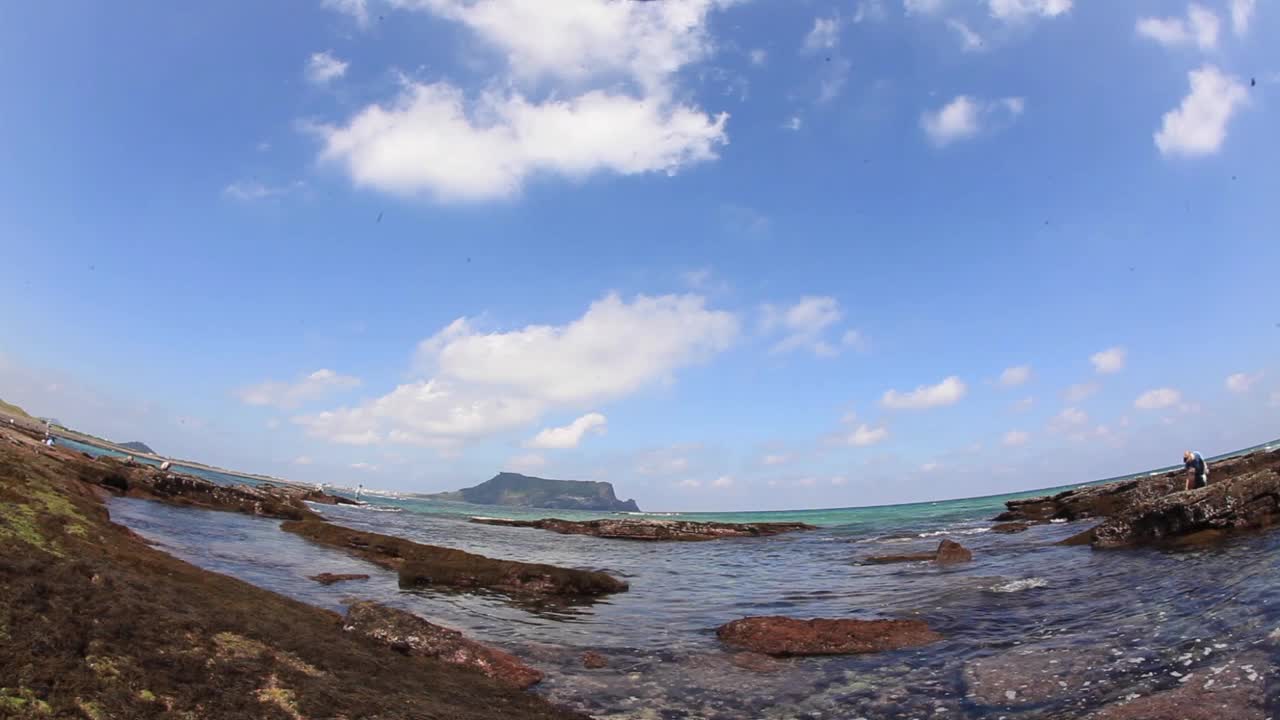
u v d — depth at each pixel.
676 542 50.50
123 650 6.05
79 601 6.62
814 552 37.09
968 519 60.66
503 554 35.06
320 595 15.54
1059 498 43.75
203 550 18.72
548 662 12.10
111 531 12.23
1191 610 11.66
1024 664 10.28
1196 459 24.56
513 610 17.25
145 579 8.74
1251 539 18.17
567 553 37.59
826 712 9.41
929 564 25.80
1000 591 17.12
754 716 9.40
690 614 17.36
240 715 5.67
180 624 7.13
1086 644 10.81
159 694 5.57
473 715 7.68
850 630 13.46
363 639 10.97
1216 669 8.51
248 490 39.66
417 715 6.91
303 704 6.26
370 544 26.70
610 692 10.45
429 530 48.69
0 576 6.46
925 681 10.27
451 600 17.77
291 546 24.50
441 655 11.08
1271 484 20.19
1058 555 23.38
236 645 7.29
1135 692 8.35
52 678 5.15
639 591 21.91
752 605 18.69
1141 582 15.37
